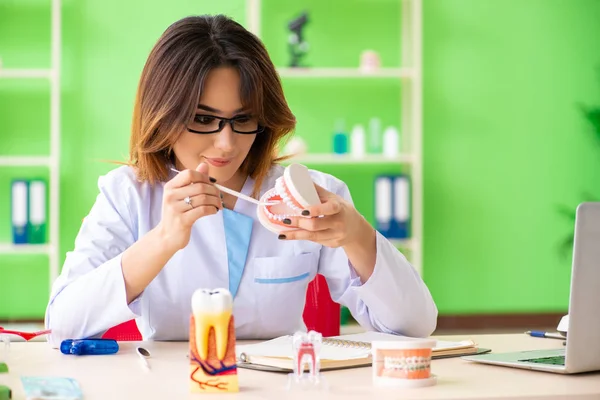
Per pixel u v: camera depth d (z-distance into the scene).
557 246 5.86
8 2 5.44
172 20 5.57
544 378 1.44
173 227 1.73
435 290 5.80
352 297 2.09
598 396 1.31
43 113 5.49
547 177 5.86
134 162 2.07
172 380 1.43
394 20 5.72
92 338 1.88
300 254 2.09
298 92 5.70
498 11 5.82
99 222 2.02
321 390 1.33
